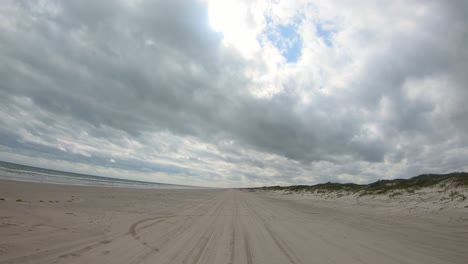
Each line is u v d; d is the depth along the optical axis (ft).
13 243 15.87
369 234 28.58
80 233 20.72
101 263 14.35
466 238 26.76
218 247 20.12
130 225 26.58
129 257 15.85
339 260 17.61
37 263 13.33
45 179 104.53
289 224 35.27
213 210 49.88
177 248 18.92
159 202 57.98
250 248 20.30
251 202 84.79
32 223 22.03
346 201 90.27
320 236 26.63
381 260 17.87
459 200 51.19
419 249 21.53
